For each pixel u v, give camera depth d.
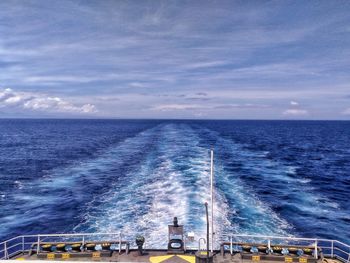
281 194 34.94
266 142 104.50
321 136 143.25
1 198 34.31
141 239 14.69
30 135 135.50
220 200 29.78
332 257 14.77
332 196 35.66
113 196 32.47
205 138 105.38
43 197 34.41
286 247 14.77
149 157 58.19
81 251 15.02
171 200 29.44
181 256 14.55
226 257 14.75
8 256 14.90
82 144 91.75
